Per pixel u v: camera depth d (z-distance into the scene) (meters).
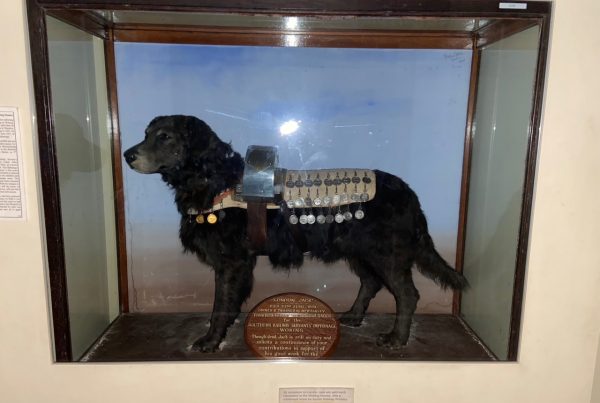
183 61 1.07
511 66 0.97
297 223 0.97
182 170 1.01
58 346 0.89
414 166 1.14
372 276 1.08
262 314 1.01
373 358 0.94
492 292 1.04
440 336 1.06
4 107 0.80
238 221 0.96
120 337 1.04
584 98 0.84
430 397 0.94
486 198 1.09
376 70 1.09
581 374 0.94
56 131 0.86
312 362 0.91
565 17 0.81
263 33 1.03
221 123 1.09
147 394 0.91
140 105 1.09
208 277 1.17
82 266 1.00
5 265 0.85
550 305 0.91
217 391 0.91
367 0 0.81
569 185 0.87
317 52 1.07
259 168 0.96
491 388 0.94
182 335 1.04
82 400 0.90
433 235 1.18
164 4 0.80
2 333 0.87
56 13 0.83
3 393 0.89
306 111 1.09
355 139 1.12
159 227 1.15
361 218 0.98
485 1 0.82
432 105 1.12
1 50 0.78
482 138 1.10
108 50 1.06
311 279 1.13
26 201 0.83
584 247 0.89
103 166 1.11
